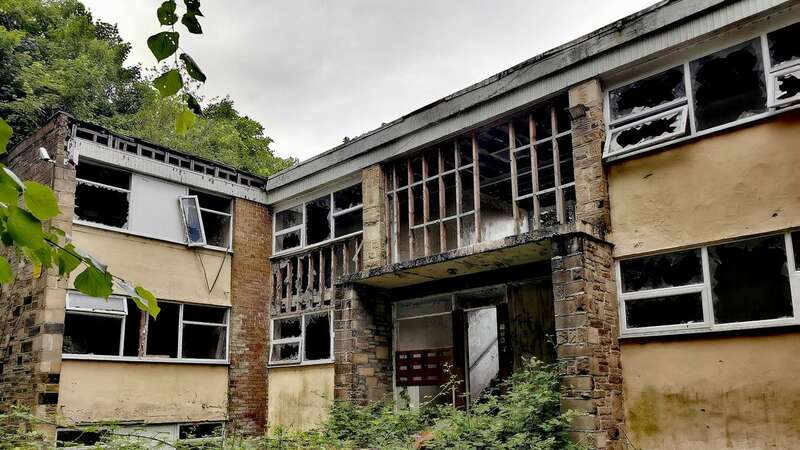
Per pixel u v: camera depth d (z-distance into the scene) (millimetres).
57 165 11211
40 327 10570
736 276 7988
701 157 8445
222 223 14375
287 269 14359
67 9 23125
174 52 2490
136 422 11570
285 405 13438
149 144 12875
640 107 9211
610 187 9227
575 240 8461
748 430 7477
